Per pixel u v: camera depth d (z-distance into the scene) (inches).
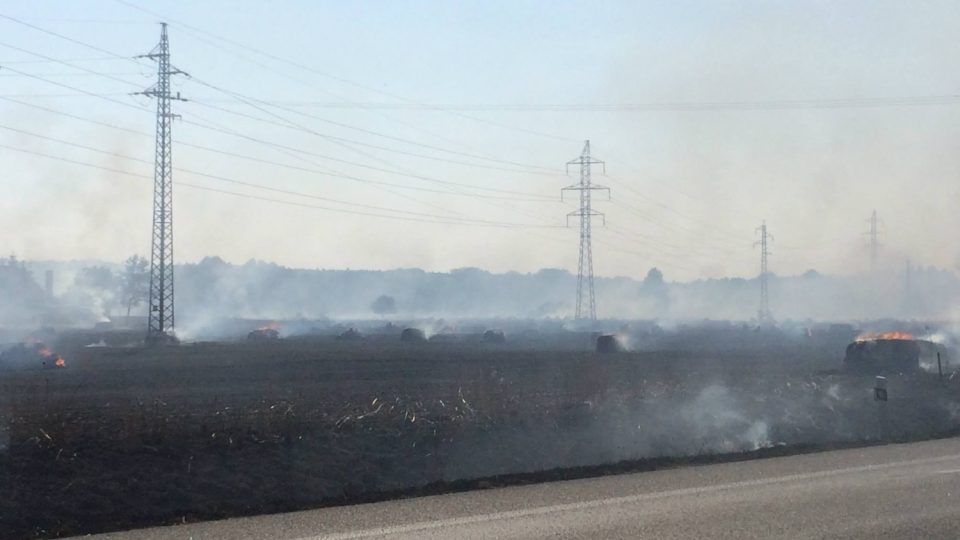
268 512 658.8
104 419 872.3
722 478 733.3
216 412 944.9
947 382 1520.7
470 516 588.1
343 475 788.0
